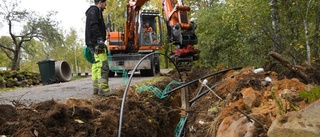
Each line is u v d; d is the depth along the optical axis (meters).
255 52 8.94
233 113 4.12
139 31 13.40
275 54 5.51
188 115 5.36
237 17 9.41
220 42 11.88
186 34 9.58
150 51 13.43
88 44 6.36
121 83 9.29
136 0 12.18
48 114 3.68
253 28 8.66
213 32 12.95
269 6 8.59
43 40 33.12
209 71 9.71
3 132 3.31
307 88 4.02
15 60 30.62
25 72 17.14
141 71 13.28
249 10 8.77
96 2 6.49
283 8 8.16
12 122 3.47
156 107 5.76
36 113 3.76
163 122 5.61
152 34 13.55
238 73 6.62
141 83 7.72
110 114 4.34
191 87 7.93
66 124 3.71
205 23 13.55
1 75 15.03
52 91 8.14
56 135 3.50
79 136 3.62
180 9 9.76
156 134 5.10
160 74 11.88
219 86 6.15
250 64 9.19
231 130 3.51
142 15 13.45
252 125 3.30
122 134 4.15
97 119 4.03
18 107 3.99
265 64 7.83
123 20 31.84
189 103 5.73
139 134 4.53
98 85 6.29
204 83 6.57
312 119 2.34
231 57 11.57
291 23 7.98
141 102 5.43
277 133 2.41
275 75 5.86
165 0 10.48
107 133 3.92
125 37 13.26
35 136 3.30
